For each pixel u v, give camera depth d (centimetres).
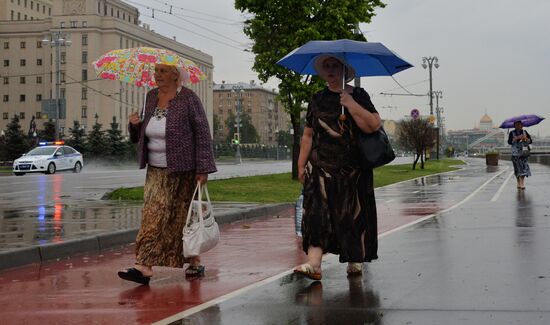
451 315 488
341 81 628
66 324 491
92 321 499
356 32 2441
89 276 696
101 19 11062
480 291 562
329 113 620
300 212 901
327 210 620
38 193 1988
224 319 497
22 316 518
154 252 638
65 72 11119
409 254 775
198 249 637
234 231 1091
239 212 1280
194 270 673
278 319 493
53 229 988
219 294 589
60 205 1470
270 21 2364
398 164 5625
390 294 564
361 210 627
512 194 1773
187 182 651
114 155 6694
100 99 11056
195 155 643
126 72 680
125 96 11538
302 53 627
